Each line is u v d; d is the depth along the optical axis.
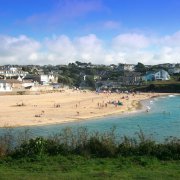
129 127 54.66
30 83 198.25
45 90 192.25
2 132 43.84
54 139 21.92
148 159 18.94
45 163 18.44
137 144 21.05
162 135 44.47
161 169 17.16
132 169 17.17
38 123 58.16
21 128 51.94
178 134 45.91
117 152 20.14
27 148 19.92
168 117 72.75
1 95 145.62
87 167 17.66
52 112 77.25
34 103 104.31
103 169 17.23
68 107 91.88
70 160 19.03
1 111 77.31
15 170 17.12
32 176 15.55
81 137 21.59
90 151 20.20
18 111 77.88
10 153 20.02
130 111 85.00
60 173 16.38
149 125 57.78
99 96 158.50
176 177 15.41
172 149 20.00
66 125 56.97
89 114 74.56
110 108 91.19
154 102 130.25
